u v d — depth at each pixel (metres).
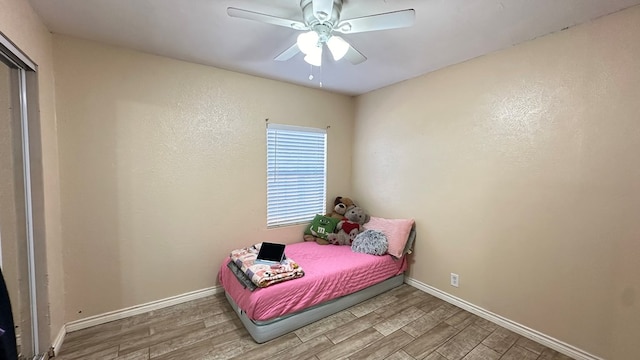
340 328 2.19
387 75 2.86
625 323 1.66
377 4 1.60
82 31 1.94
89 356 1.83
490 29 1.88
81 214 2.09
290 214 3.28
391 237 2.90
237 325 2.20
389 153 3.23
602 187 1.73
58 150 1.99
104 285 2.21
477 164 2.38
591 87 1.75
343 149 3.69
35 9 1.65
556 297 1.94
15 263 1.64
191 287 2.60
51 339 1.80
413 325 2.24
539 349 1.95
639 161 1.60
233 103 2.75
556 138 1.92
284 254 2.64
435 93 2.71
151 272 2.40
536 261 2.04
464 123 2.46
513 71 2.13
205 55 2.36
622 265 1.67
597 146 1.74
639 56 1.58
